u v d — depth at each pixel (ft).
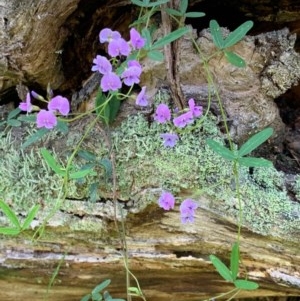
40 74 1.44
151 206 1.33
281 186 1.34
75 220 1.37
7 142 1.39
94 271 1.45
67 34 1.41
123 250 1.34
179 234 1.36
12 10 1.33
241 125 1.37
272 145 1.46
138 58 1.25
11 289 1.49
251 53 1.37
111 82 1.20
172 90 1.34
